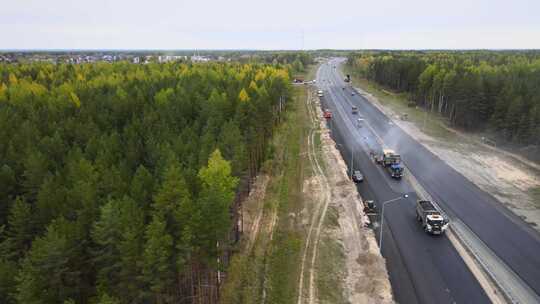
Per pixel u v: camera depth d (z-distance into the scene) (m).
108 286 30.47
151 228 30.28
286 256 42.25
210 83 102.25
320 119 104.12
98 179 41.12
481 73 108.44
